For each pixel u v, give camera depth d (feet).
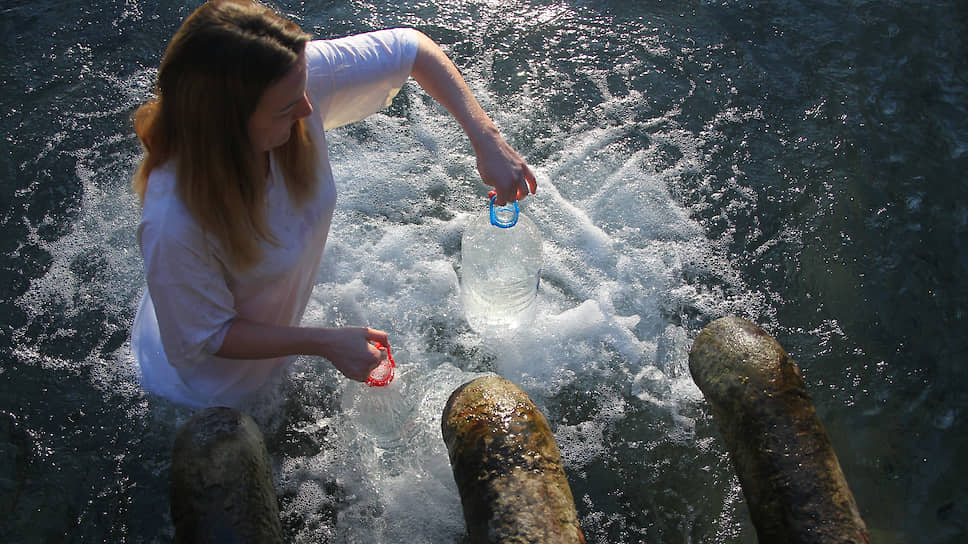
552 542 6.25
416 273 10.26
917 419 8.93
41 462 8.50
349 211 10.93
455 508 8.20
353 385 8.82
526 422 7.07
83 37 12.92
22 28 12.98
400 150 11.74
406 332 9.72
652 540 8.11
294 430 8.79
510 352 9.52
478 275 9.80
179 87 5.64
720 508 8.30
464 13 13.57
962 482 8.43
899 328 9.72
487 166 7.96
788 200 11.05
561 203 11.01
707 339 8.00
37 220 10.73
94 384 9.12
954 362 9.39
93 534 8.04
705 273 10.32
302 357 9.23
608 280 10.25
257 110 5.83
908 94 12.28
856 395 9.16
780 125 11.95
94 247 10.46
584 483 8.52
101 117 11.91
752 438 7.23
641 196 11.09
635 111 12.17
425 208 11.04
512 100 12.29
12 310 9.81
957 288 10.04
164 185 6.12
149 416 8.79
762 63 12.78
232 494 6.53
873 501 8.31
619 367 9.45
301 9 13.46
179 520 6.54
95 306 9.88
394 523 8.15
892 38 13.04
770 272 10.32
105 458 8.54
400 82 8.08
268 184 6.77
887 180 11.21
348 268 10.28
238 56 5.49
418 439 8.58
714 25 13.39
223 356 7.07
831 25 13.30
